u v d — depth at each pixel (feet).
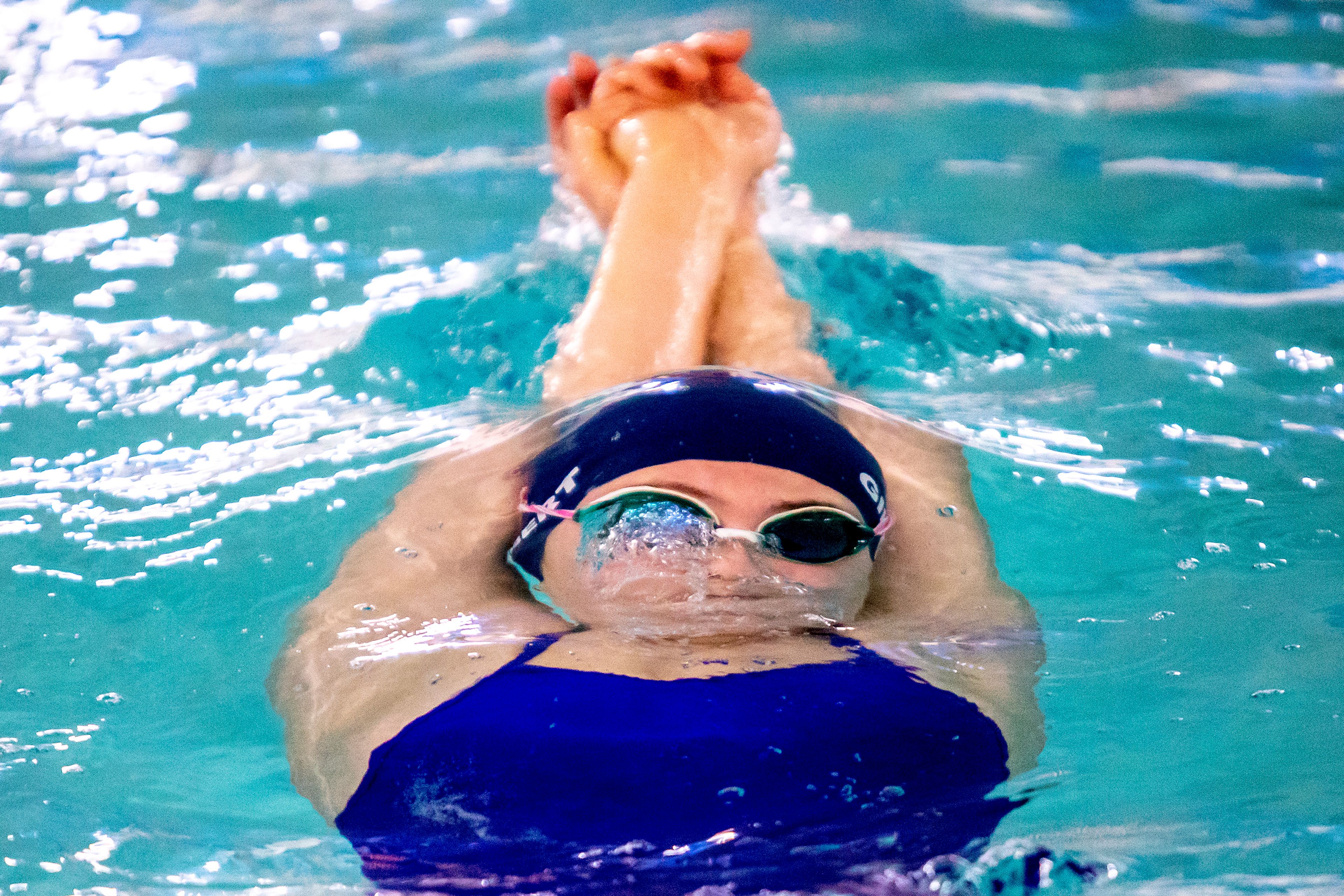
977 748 10.38
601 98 18.33
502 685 10.84
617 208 17.24
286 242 22.54
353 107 29.63
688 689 10.64
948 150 27.45
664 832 9.66
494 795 9.95
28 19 34.94
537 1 37.32
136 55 33.09
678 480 12.61
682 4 36.99
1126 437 16.26
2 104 29.68
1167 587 13.32
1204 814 10.02
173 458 15.88
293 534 14.37
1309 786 10.39
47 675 12.37
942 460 14.96
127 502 15.05
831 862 9.43
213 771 11.13
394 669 11.46
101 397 17.34
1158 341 18.83
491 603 12.61
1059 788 10.35
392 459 15.67
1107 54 33.60
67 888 9.77
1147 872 9.45
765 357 16.33
